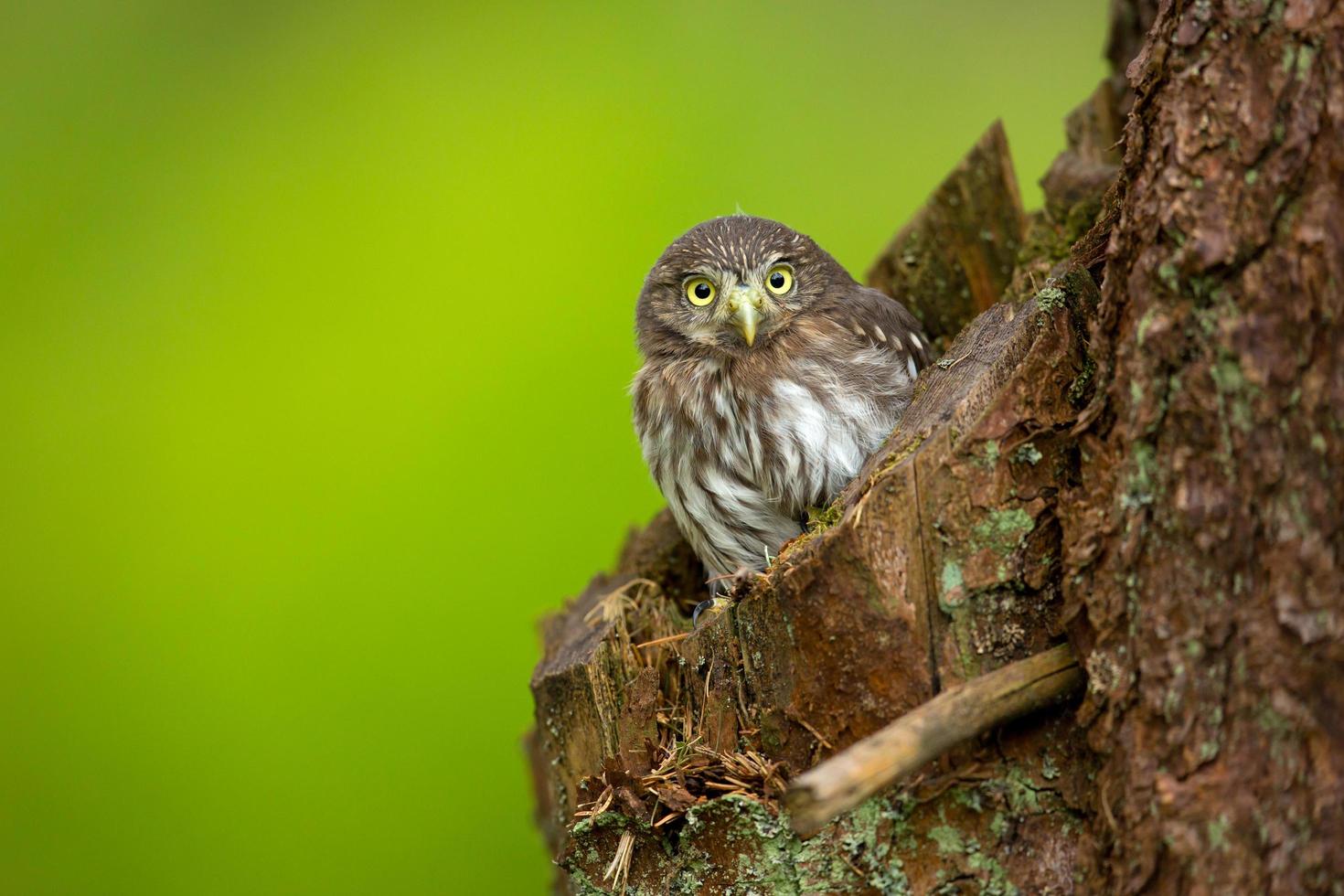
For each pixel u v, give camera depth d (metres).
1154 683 4.47
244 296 13.22
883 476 5.16
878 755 4.38
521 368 12.51
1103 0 13.13
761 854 5.30
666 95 13.20
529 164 13.14
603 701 6.73
